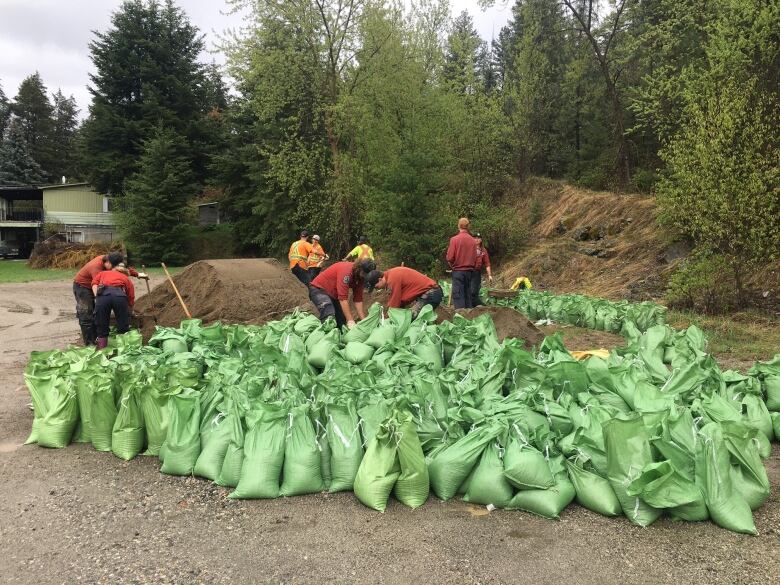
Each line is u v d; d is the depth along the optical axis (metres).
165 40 37.25
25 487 4.06
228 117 35.12
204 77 39.22
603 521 3.52
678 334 7.13
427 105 21.89
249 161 31.30
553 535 3.36
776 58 11.02
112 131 35.97
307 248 12.50
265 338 6.42
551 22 25.64
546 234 20.48
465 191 22.55
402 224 19.36
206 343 6.24
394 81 22.02
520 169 24.78
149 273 28.61
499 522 3.51
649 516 3.45
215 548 3.26
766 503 3.77
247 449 3.95
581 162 23.70
